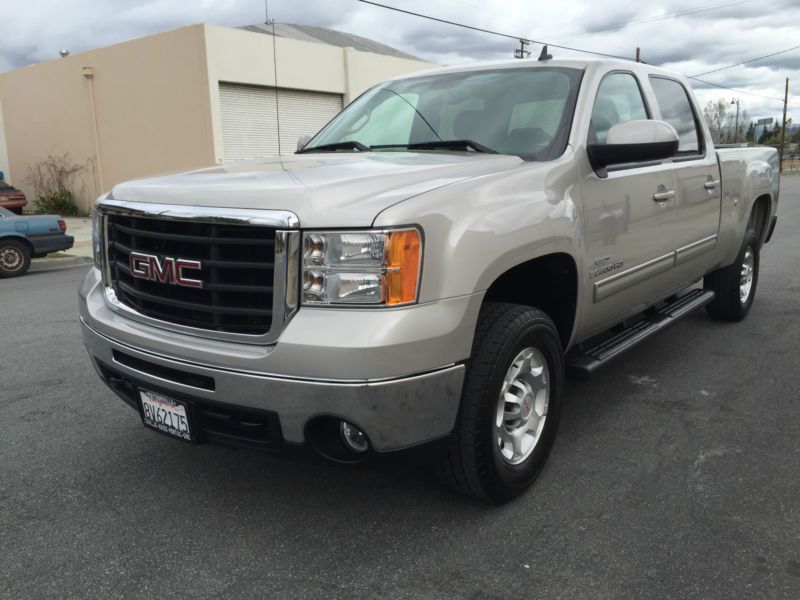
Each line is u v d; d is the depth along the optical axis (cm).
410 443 246
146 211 267
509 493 290
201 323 259
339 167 290
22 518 290
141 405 288
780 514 285
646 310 448
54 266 1236
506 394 284
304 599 235
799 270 853
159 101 1962
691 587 238
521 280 325
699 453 344
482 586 240
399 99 401
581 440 361
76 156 2259
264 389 240
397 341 230
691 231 441
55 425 390
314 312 236
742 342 536
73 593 240
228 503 301
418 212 239
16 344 575
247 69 1919
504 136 341
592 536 270
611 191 341
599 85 363
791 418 387
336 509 294
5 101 2477
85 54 2133
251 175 280
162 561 258
